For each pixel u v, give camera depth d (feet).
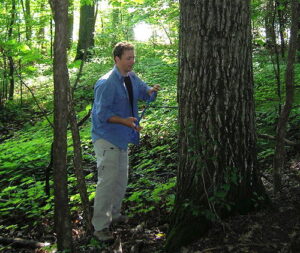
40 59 20.70
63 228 10.32
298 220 9.65
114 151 11.35
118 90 11.14
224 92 9.83
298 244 8.79
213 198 9.79
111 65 34.40
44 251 11.64
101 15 43.14
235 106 9.95
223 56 9.70
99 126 11.30
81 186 11.72
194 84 10.01
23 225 14.16
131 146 19.57
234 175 9.88
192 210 10.09
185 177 10.52
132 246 10.48
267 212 10.27
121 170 11.98
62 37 9.59
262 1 16.80
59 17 9.50
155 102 23.59
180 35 10.33
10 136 26.45
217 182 10.06
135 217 12.89
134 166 17.71
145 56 35.32
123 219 12.56
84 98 30.78
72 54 41.63
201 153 10.03
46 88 37.35
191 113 10.14
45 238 12.77
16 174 18.53
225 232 9.77
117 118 10.85
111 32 37.42
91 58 37.70
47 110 30.91
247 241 9.29
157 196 13.32
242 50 9.82
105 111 10.87
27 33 31.27
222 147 9.99
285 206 10.48
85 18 39.93
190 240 9.96
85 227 12.97
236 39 9.68
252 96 10.32
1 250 11.84
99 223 11.47
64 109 9.86
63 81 9.75
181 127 10.50
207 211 9.77
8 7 31.37
